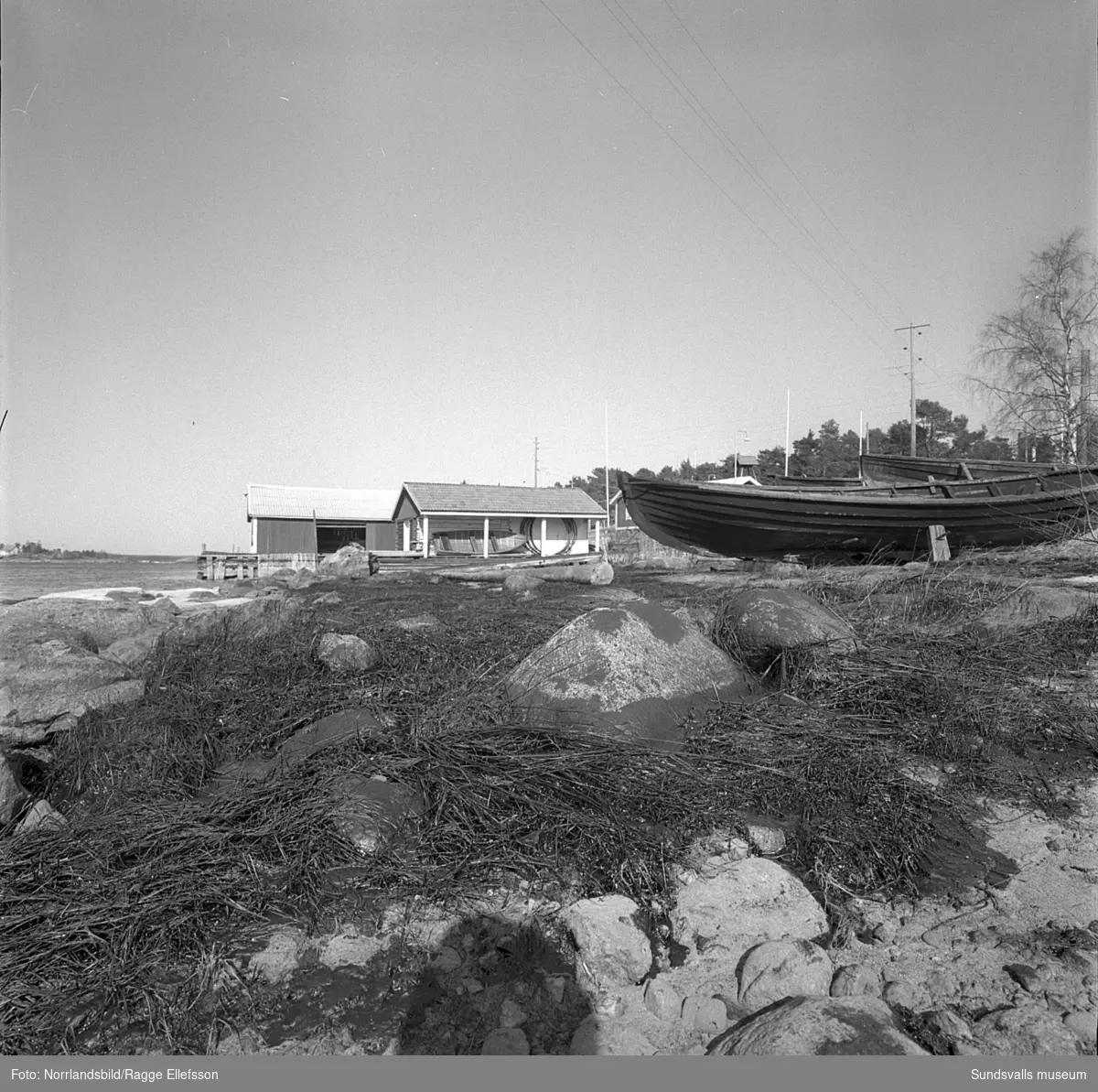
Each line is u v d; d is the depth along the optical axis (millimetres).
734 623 6051
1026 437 35656
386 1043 2430
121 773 4715
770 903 3055
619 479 17516
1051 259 33406
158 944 2951
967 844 3592
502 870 3375
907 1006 2494
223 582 24875
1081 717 4957
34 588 20469
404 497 38062
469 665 6816
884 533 15961
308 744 4832
